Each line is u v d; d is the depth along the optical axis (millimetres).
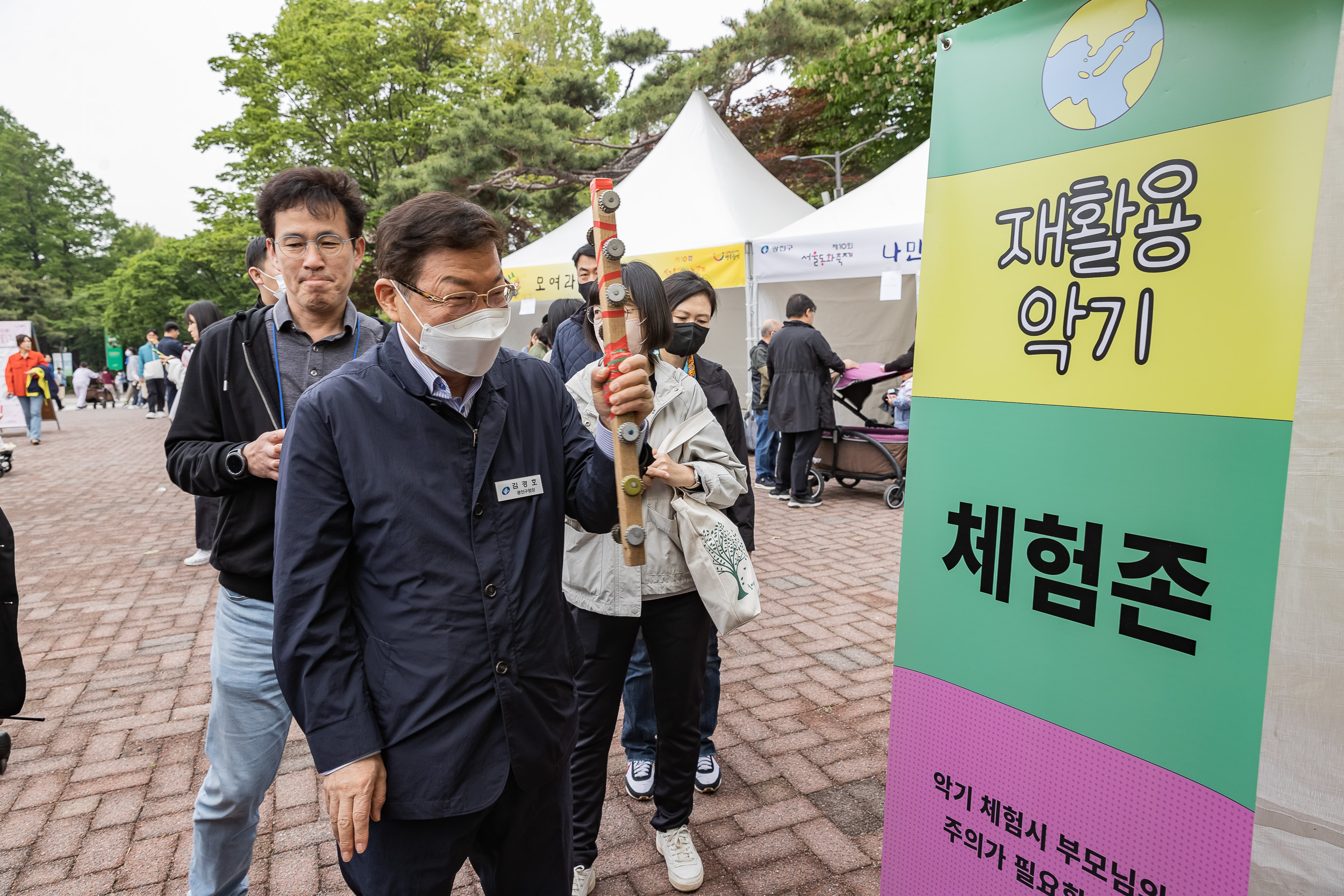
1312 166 1114
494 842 1441
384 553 1270
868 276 7566
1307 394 1081
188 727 3338
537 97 19453
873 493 8117
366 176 24984
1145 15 1282
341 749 1212
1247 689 1211
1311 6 1104
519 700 1323
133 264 37750
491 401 1376
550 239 10211
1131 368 1328
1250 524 1197
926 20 14617
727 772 2855
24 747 3170
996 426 1539
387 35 24375
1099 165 1355
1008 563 1528
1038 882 1503
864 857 2385
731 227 8555
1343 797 1069
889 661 3822
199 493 1787
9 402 14500
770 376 7250
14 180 53594
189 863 2447
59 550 6352
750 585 2094
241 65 24891
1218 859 1248
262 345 1913
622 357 1388
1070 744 1441
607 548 2076
